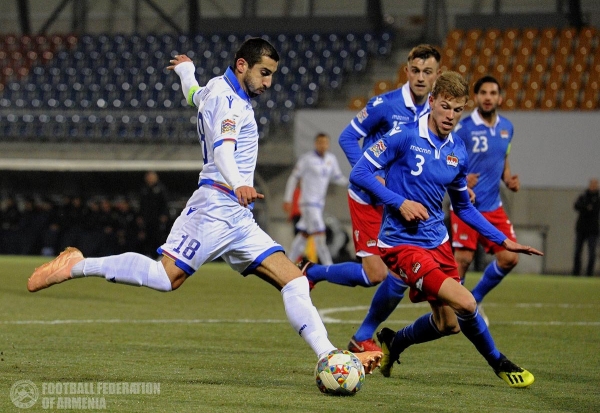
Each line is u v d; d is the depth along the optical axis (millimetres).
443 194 19203
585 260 66688
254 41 17984
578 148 65500
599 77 80188
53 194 80000
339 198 69375
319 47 90125
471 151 30688
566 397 17719
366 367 18156
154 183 67875
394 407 16094
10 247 74312
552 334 28781
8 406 15312
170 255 17766
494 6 91375
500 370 18859
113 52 94688
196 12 99312
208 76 90188
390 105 24375
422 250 18844
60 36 97688
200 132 18141
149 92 88875
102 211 72875
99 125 84250
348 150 24641
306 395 17000
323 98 85438
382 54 88812
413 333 19531
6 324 28141
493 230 19453
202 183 17938
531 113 66062
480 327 18578
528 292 46781
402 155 19016
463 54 85125
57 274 18062
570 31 84875
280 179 72750
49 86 91812
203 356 22219
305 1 97062
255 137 18141
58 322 29031
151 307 35062
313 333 17531
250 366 20719
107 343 24172
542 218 66438
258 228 18203
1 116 87125
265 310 34844
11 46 97125
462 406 16438
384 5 95375
